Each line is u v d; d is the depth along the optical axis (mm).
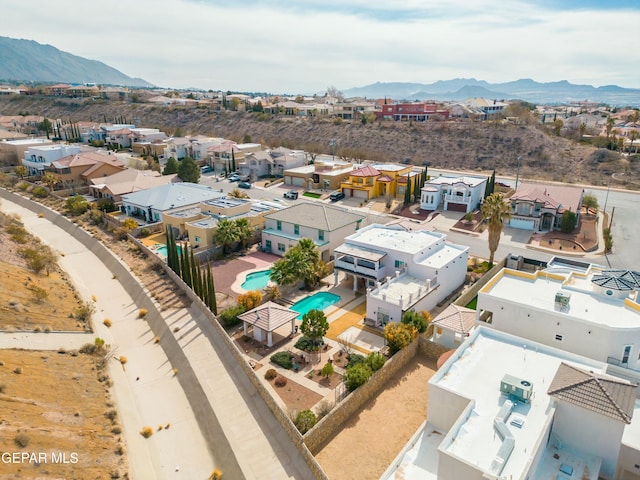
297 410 33625
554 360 31531
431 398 29312
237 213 72312
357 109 183375
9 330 37812
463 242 69688
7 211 83125
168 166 104188
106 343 43344
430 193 83500
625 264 60781
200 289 49156
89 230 73062
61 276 55375
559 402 26141
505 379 28141
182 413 36344
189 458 32031
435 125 142375
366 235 57375
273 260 63625
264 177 113062
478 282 53250
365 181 93688
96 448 29078
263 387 35438
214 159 121312
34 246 60969
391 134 143375
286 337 44188
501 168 120438
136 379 39938
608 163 112875
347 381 35406
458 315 41438
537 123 144875
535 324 36688
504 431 24594
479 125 137375
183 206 77250
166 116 195125
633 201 89562
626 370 32750
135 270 58844
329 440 31781
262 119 172750
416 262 50500
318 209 67938
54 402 31344
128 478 27656
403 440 31688
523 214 75625
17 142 119812
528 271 59031
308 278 53219
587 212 81312
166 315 48188
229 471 30312
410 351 41062
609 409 24562
